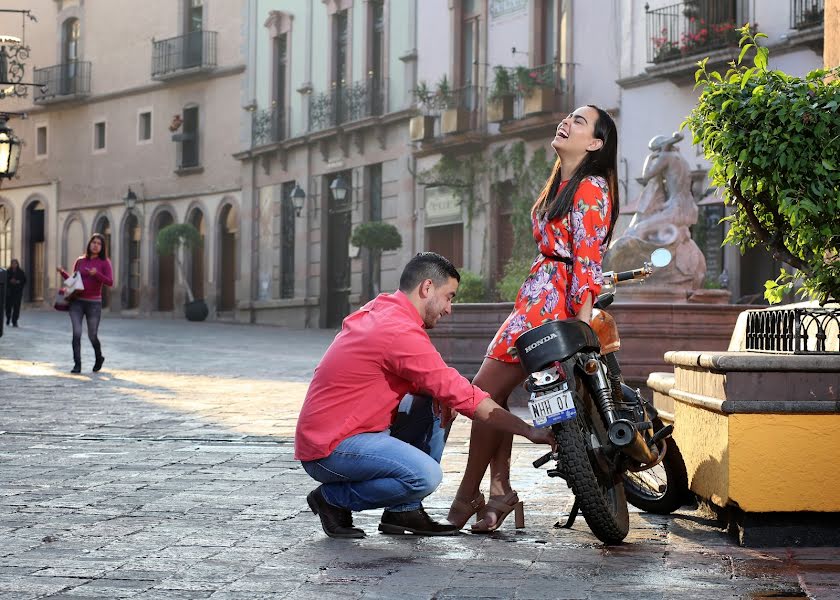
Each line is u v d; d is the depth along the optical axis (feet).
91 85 149.89
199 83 135.44
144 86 141.69
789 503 15.52
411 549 15.65
